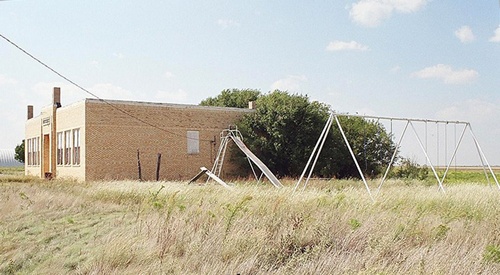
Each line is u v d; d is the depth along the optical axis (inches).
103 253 322.7
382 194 632.4
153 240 357.4
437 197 614.5
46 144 1587.1
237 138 1232.8
